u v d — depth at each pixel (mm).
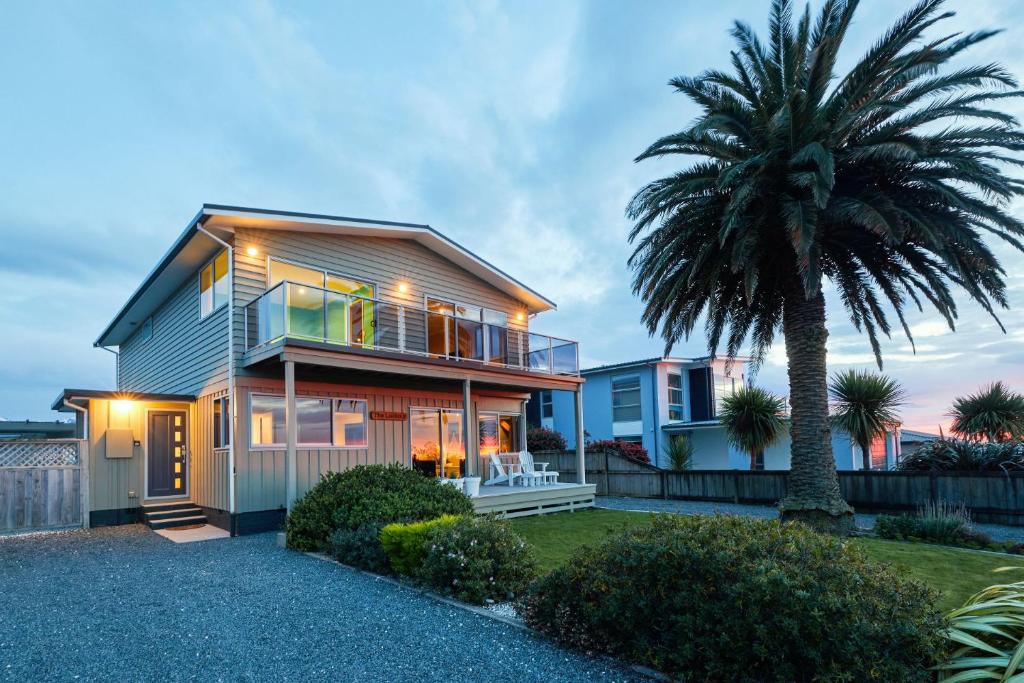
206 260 12234
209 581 6641
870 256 10742
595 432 25672
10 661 4250
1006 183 8852
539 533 10125
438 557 5957
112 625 5055
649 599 3979
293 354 9812
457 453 14555
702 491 15672
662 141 10383
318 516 8492
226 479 10805
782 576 3434
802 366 10438
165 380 14492
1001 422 13336
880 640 3242
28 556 8469
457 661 4141
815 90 9383
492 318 16078
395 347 11953
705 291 11086
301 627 4930
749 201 9656
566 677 3848
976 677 3057
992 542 8805
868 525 11141
